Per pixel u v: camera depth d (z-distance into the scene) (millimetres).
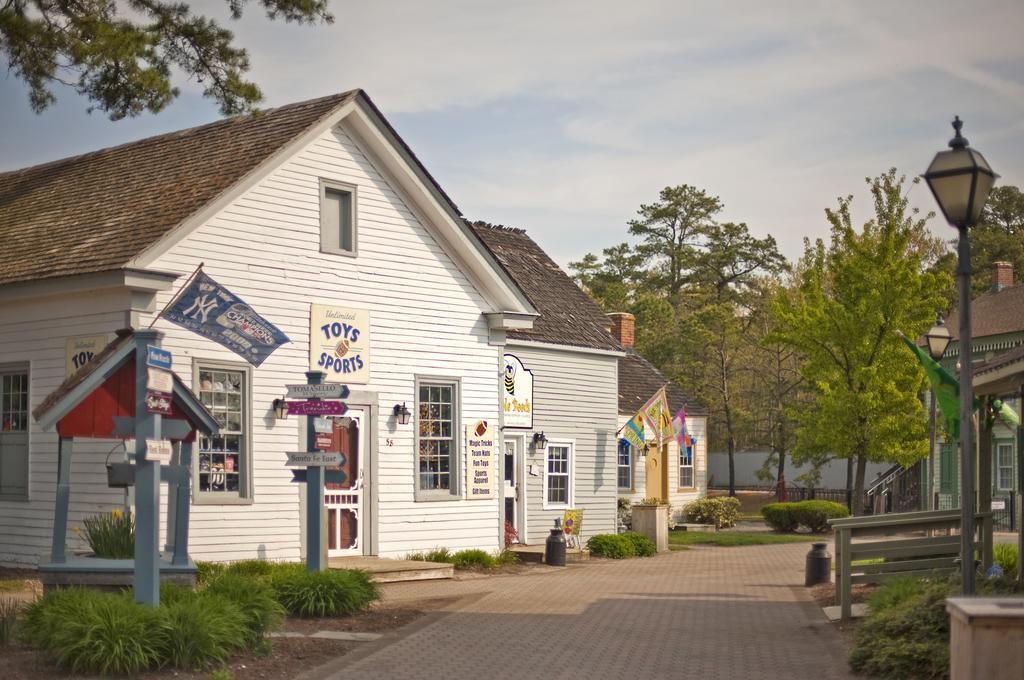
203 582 17188
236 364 19188
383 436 21500
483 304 23578
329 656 12242
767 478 50406
